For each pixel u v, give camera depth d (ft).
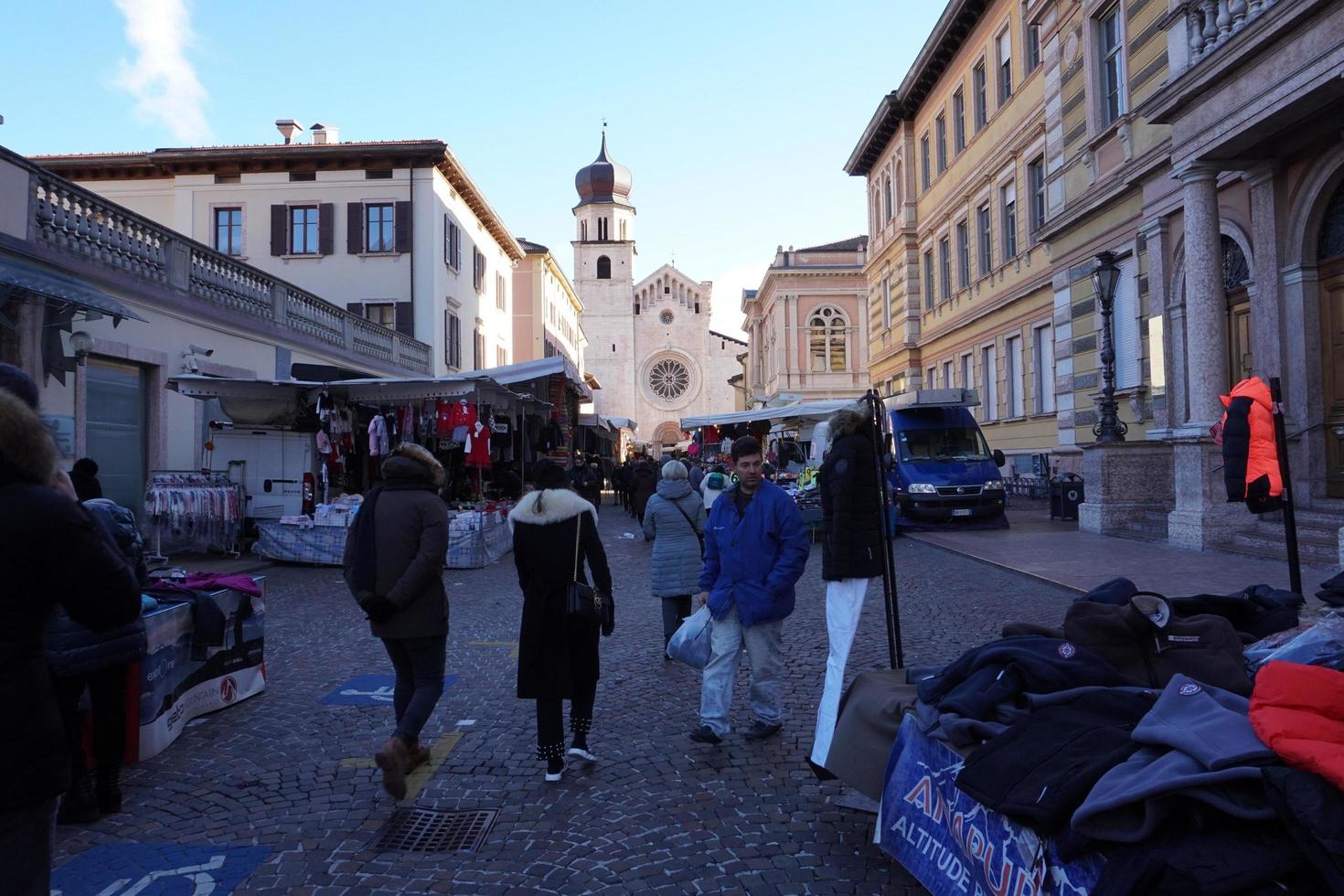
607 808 14.47
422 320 96.02
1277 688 8.18
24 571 7.11
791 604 17.42
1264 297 40.22
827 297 167.43
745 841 13.10
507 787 15.47
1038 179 72.08
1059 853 8.12
